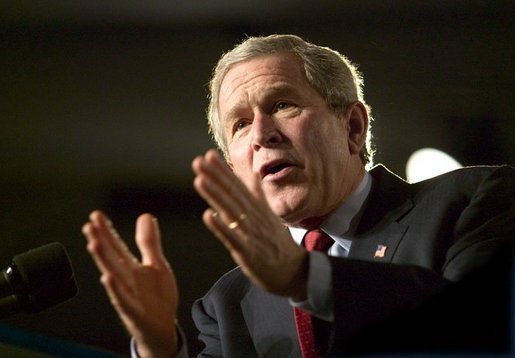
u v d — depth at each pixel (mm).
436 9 10078
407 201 5273
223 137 5902
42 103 12688
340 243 5285
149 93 12039
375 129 10359
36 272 4172
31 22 12461
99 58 12242
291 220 5230
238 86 5387
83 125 12398
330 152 5277
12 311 4180
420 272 3902
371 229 5207
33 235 12305
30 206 12461
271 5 10633
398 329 3244
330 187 5246
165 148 11906
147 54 11906
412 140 10297
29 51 12617
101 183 12297
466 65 10234
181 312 10273
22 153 12555
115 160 12242
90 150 12375
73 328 10578
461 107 10242
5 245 12250
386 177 5535
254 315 5238
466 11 10023
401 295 3732
